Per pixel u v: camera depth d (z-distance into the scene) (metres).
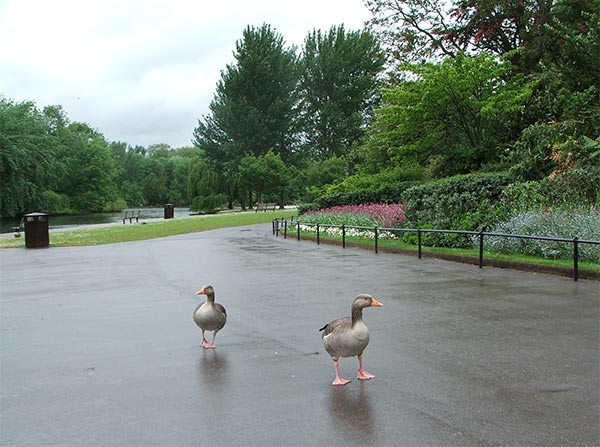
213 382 5.65
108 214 86.81
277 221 27.77
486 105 22.72
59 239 25.89
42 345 7.24
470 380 5.52
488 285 10.82
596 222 12.84
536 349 6.50
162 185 129.75
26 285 12.47
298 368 6.07
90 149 92.94
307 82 74.94
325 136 72.38
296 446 4.15
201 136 77.75
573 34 22.50
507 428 4.39
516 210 15.80
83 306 9.88
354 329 5.34
